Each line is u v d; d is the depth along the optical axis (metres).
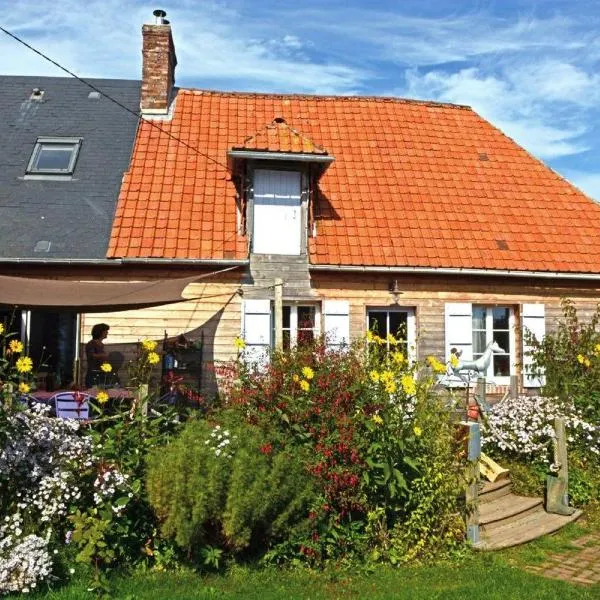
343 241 14.00
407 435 7.52
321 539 7.12
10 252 12.55
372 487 7.33
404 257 13.88
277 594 6.28
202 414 8.45
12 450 6.80
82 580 6.35
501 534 8.34
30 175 14.48
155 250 12.95
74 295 10.62
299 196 14.01
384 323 14.20
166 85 16.69
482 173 16.75
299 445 7.42
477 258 14.23
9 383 6.96
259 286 13.50
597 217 16.09
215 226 13.77
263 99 18.12
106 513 6.53
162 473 6.67
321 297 13.69
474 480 7.94
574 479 9.90
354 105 18.36
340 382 7.63
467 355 14.16
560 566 7.48
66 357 13.41
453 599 6.22
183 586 6.40
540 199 16.30
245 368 8.47
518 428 10.40
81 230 13.17
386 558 7.30
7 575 6.02
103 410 7.77
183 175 14.83
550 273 14.40
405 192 15.57
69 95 17.33
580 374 11.73
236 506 6.55
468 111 19.03
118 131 16.09
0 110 16.48
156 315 13.12
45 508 6.65
